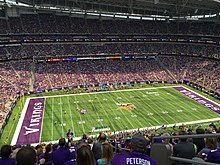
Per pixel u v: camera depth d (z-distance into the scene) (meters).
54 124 40.75
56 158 8.09
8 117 42.38
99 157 8.77
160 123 41.88
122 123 41.66
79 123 41.34
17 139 35.28
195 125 40.72
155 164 3.82
